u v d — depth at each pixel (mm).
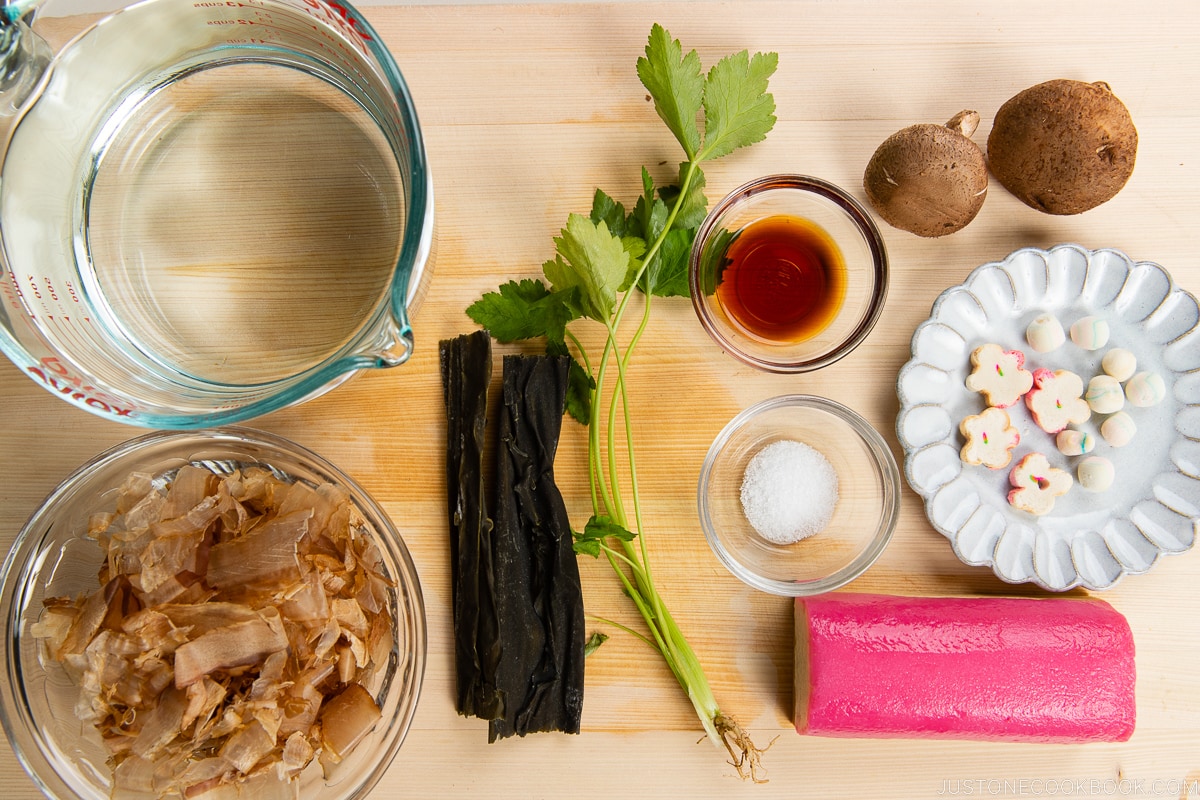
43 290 336
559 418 363
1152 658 380
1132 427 379
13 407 370
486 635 357
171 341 362
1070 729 351
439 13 376
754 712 376
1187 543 375
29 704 331
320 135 368
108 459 338
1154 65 385
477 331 368
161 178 365
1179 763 377
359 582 334
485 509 361
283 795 319
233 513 328
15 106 323
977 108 385
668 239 356
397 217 368
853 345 363
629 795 371
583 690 364
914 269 387
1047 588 373
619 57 379
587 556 376
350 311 366
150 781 311
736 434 385
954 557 383
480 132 379
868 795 376
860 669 350
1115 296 383
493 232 379
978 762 378
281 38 344
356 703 327
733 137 352
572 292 347
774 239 382
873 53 383
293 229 369
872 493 389
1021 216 388
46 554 341
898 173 356
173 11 330
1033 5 384
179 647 303
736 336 379
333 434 375
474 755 371
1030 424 386
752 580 367
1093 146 354
